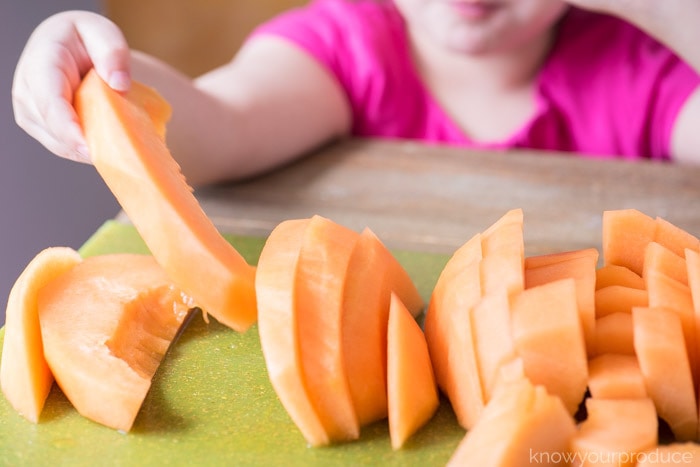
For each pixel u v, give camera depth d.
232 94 0.72
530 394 0.37
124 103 0.47
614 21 0.86
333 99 0.82
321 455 0.40
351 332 0.42
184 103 0.65
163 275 0.49
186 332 0.49
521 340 0.39
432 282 0.53
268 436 0.42
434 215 0.61
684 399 0.39
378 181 0.67
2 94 1.01
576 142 0.85
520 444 0.36
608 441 0.37
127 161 0.44
